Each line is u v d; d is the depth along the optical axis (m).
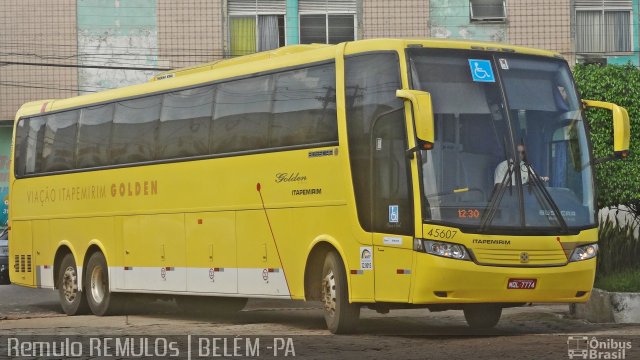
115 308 23.88
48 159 25.84
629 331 17.48
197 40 42.56
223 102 20.20
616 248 22.73
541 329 18.39
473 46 16.70
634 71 24.20
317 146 17.61
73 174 24.83
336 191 17.12
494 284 15.64
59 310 26.44
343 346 15.13
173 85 21.81
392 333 17.50
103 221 23.75
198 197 20.72
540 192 16.19
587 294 16.50
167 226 21.64
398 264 15.92
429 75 16.17
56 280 25.52
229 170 19.84
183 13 42.59
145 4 42.59
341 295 17.08
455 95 16.17
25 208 26.70
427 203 15.62
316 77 17.86
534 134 16.47
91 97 24.58
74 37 42.50
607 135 23.70
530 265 15.85
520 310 22.84
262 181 18.92
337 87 17.19
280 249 18.45
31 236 26.41
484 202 15.80
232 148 19.81
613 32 42.09
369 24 42.31
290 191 18.20
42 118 26.28
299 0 42.62
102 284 23.92
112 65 42.59
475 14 42.12
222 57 42.50
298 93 18.22
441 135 15.89
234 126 19.81
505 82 16.59
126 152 23.06
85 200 24.39
